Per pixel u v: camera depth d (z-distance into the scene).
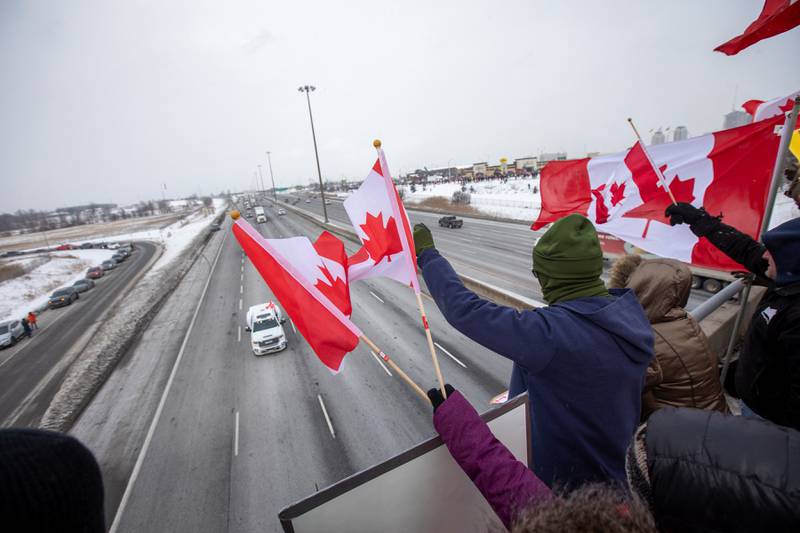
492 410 1.48
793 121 2.72
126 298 25.02
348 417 8.99
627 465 0.96
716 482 0.74
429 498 1.40
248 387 10.88
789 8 2.57
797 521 0.65
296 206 81.56
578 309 1.39
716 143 3.44
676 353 1.95
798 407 1.53
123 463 8.29
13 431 0.64
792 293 1.58
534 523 0.77
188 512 6.77
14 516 0.56
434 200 63.38
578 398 1.34
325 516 1.24
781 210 20.08
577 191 4.47
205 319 17.59
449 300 1.60
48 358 16.61
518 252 23.97
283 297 2.13
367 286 19.41
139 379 12.23
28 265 46.34
